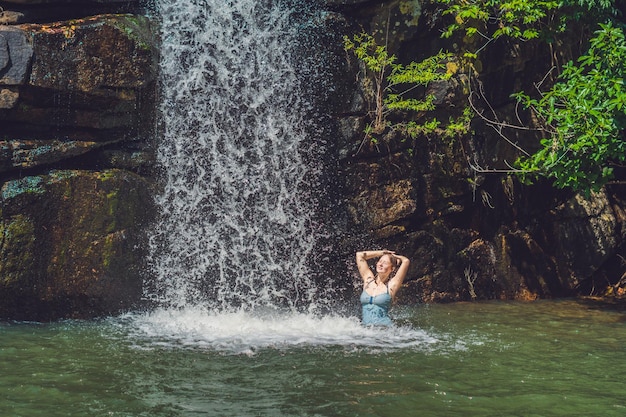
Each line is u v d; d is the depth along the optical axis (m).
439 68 12.90
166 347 8.82
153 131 11.65
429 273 12.99
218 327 10.17
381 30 12.65
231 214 12.18
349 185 12.62
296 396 6.82
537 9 12.25
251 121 12.39
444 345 9.16
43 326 10.18
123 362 8.05
